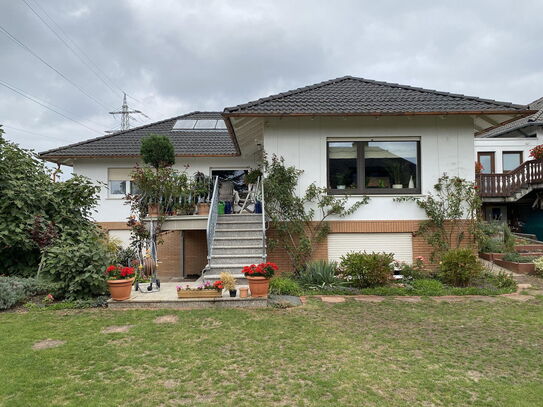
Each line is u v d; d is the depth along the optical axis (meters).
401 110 10.11
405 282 9.09
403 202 10.57
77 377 4.10
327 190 10.46
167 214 10.26
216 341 5.28
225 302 7.27
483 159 22.09
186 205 10.71
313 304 7.47
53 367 4.36
